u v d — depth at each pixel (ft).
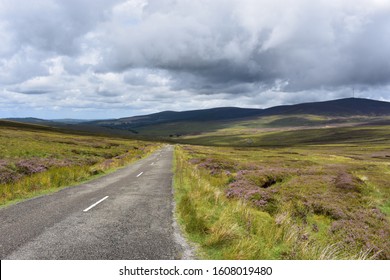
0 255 23.18
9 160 86.17
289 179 86.28
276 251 26.23
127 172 89.56
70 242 26.12
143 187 59.57
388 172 123.24
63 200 45.44
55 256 23.09
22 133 258.57
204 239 27.50
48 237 27.35
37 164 84.74
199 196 45.68
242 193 55.67
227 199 49.24
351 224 43.19
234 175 83.76
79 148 170.50
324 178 83.66
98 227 30.76
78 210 38.52
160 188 58.29
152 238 27.50
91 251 24.14
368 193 71.00
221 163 113.29
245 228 31.12
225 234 26.53
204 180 67.21
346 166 143.64
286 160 173.06
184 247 25.41
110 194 51.13
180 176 72.79
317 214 49.78
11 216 35.06
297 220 44.21
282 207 47.78
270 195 53.98
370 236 39.22
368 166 149.89
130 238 27.40
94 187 59.62
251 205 48.37
